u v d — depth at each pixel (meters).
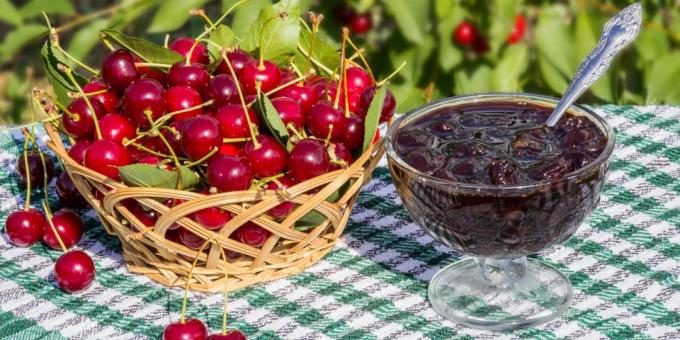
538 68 1.50
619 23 0.91
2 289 0.92
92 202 0.91
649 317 0.86
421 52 1.43
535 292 0.88
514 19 1.39
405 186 0.85
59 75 0.95
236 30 1.27
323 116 0.89
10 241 0.97
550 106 0.90
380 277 0.91
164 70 0.95
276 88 0.92
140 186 0.87
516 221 0.83
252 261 0.91
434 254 0.93
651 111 1.09
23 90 1.93
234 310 0.89
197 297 0.90
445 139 0.88
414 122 0.90
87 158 0.89
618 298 0.88
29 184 0.97
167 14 1.33
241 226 0.88
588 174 0.83
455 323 0.86
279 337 0.86
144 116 0.90
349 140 0.91
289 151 0.88
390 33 1.44
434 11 1.42
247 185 0.87
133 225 0.90
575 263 0.91
